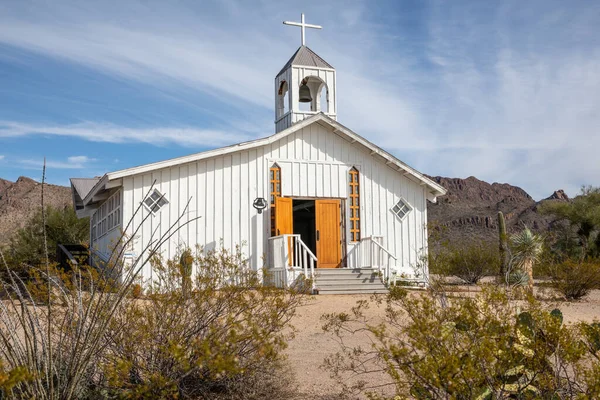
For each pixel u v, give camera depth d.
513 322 5.25
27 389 4.56
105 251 21.31
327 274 19.06
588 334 4.66
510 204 103.81
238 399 5.95
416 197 21.50
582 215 34.69
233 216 19.11
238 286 6.61
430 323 4.69
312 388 6.72
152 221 18.00
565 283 17.09
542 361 4.65
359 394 6.48
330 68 21.75
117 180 17.91
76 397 5.05
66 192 96.44
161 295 6.21
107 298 5.34
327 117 20.27
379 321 11.65
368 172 21.05
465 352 4.61
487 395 4.65
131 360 5.52
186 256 6.98
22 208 89.56
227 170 19.25
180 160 18.33
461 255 20.23
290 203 19.91
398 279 18.69
